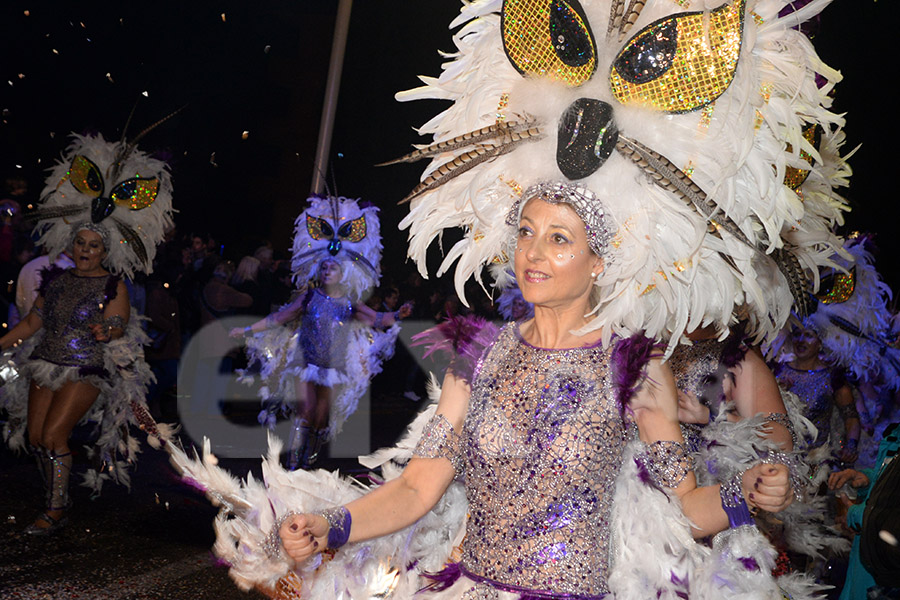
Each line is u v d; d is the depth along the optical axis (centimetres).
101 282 570
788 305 296
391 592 254
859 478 326
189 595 441
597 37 232
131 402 582
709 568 217
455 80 262
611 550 222
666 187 222
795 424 357
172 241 1063
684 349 313
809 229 295
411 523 230
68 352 552
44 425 544
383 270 1409
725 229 229
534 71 234
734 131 223
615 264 225
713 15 220
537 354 226
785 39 232
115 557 496
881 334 621
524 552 216
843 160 307
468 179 254
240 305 1056
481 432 222
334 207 806
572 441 215
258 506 239
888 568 292
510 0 235
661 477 219
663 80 222
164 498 645
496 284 276
